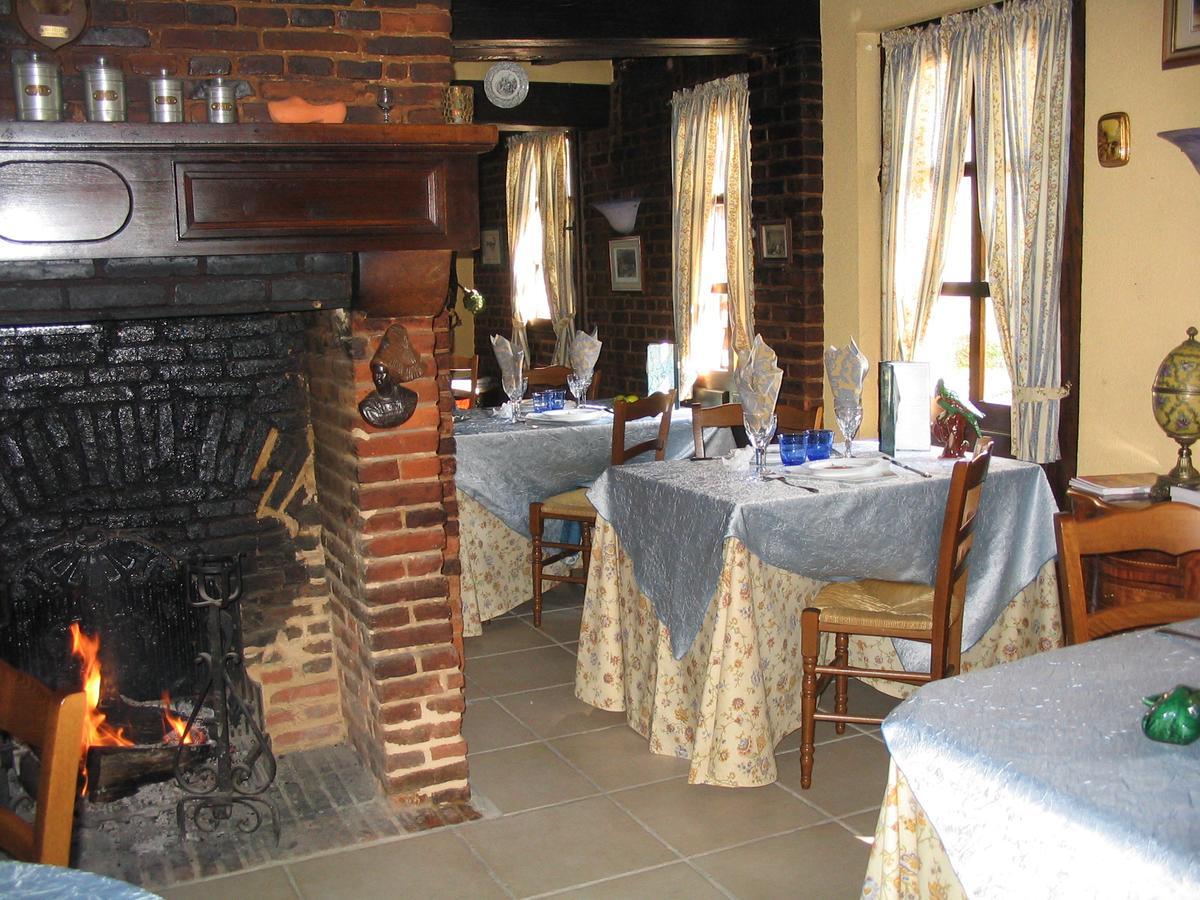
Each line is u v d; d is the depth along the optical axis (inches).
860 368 137.2
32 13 96.0
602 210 269.0
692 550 122.2
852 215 197.2
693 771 121.0
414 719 116.2
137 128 91.9
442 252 105.5
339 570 122.6
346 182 100.5
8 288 93.7
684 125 236.8
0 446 113.5
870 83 193.2
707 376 243.9
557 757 129.6
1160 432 150.3
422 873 105.0
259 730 115.3
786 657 127.3
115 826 114.3
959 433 138.4
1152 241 148.5
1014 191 163.6
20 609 116.6
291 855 108.4
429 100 110.5
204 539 122.9
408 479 112.3
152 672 123.2
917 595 126.6
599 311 287.0
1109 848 51.9
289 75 106.3
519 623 179.6
